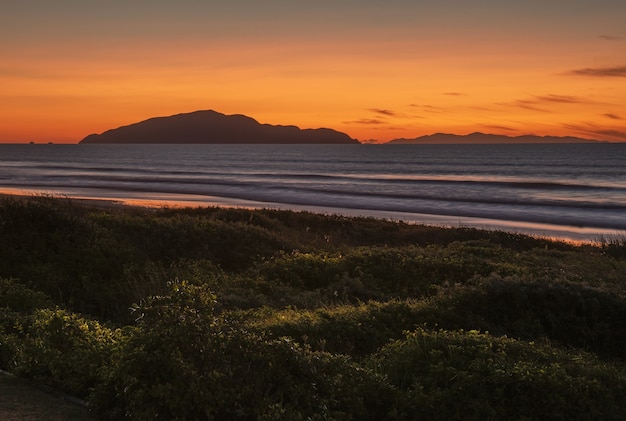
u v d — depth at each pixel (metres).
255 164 149.62
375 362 7.98
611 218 41.97
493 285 11.87
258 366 6.61
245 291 13.38
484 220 41.03
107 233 17.20
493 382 6.96
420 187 69.38
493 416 6.59
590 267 17.53
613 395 7.04
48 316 8.75
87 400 6.66
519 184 71.38
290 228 27.38
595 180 87.50
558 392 6.86
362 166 138.75
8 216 15.86
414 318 10.73
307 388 6.52
